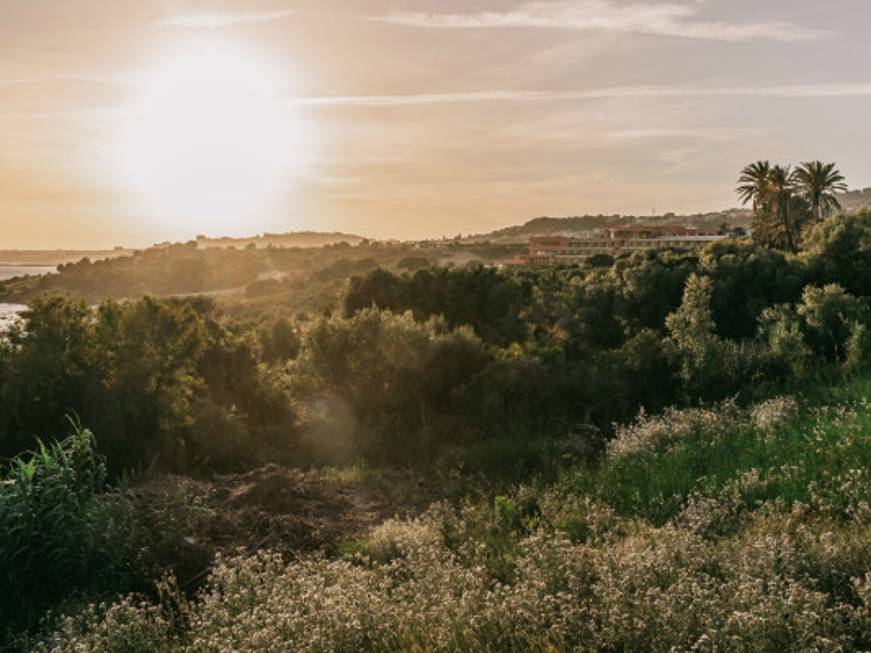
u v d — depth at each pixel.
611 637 5.22
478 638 5.53
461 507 10.92
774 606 4.99
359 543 9.20
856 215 31.36
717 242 34.59
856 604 5.65
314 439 18.38
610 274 38.97
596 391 19.69
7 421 13.27
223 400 19.02
